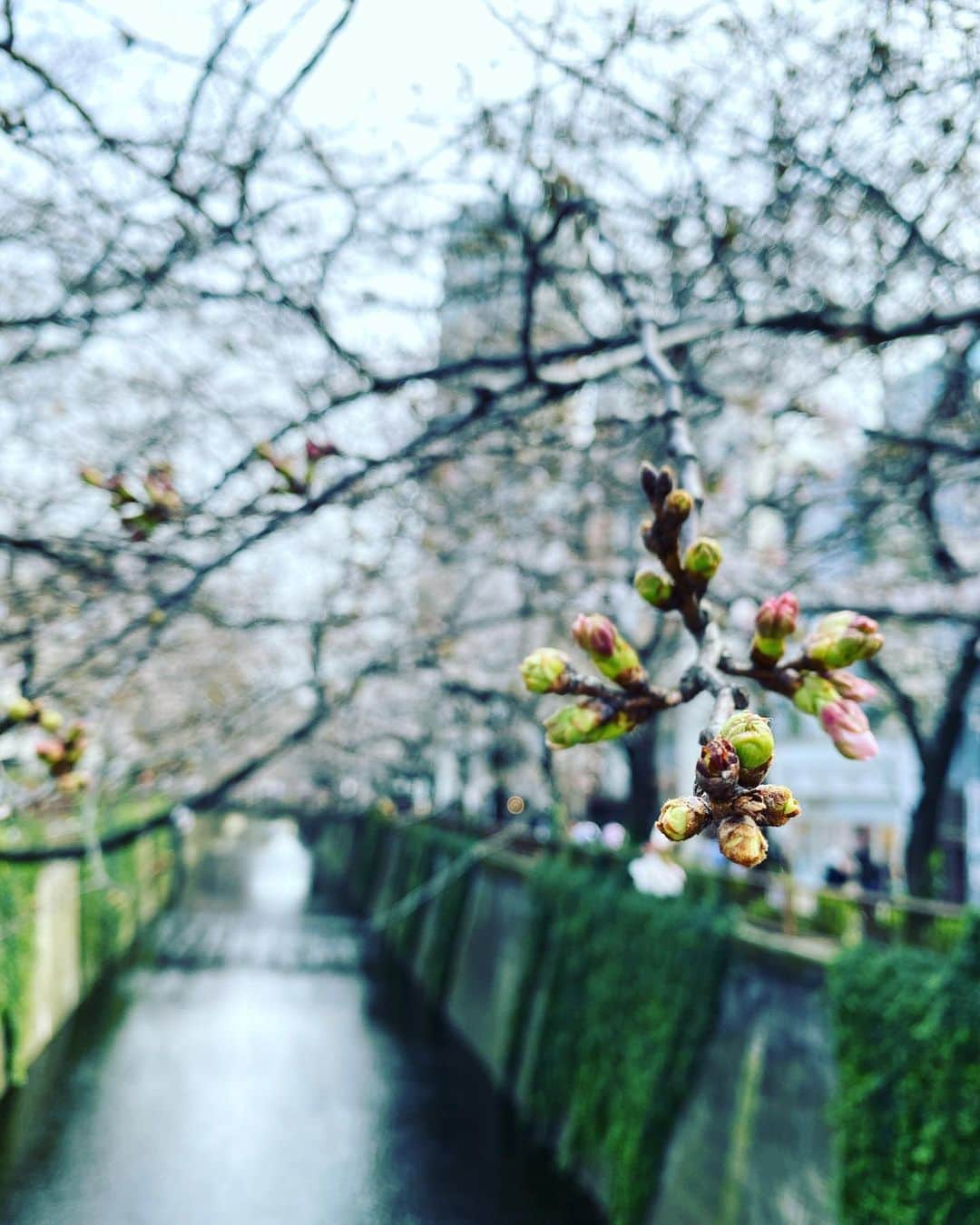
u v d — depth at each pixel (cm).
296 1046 2566
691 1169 1361
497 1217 1594
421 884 3591
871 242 583
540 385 387
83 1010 2750
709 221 507
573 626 185
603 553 874
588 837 2602
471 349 638
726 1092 1334
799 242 587
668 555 181
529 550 894
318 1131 1962
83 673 517
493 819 3145
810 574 820
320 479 544
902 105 480
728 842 127
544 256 539
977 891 2106
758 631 174
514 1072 2088
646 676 181
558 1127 1786
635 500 705
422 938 3416
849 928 1234
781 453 912
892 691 1270
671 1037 1433
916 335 438
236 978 3359
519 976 2156
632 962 1605
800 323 425
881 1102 995
